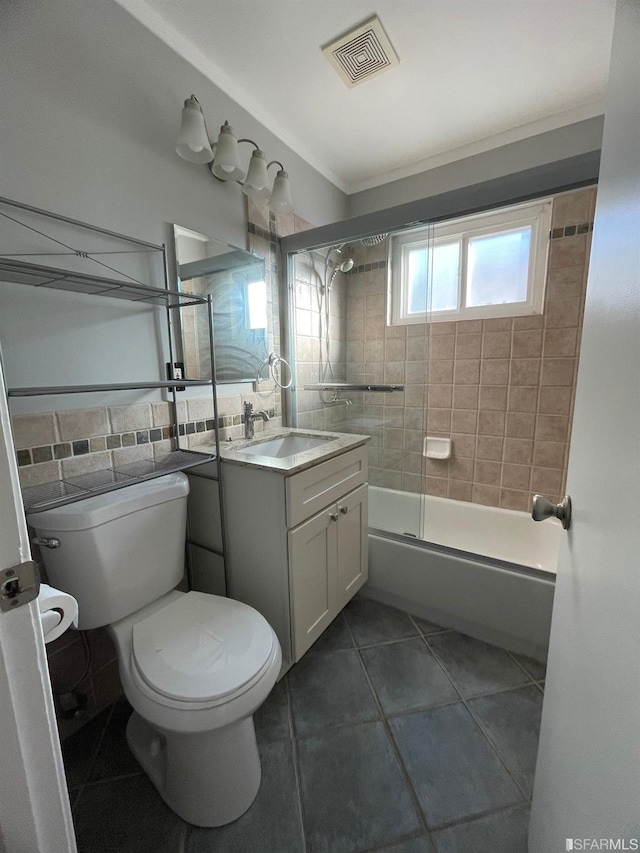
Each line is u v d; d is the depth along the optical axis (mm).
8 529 394
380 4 1238
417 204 1623
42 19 995
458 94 1672
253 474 1265
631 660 352
